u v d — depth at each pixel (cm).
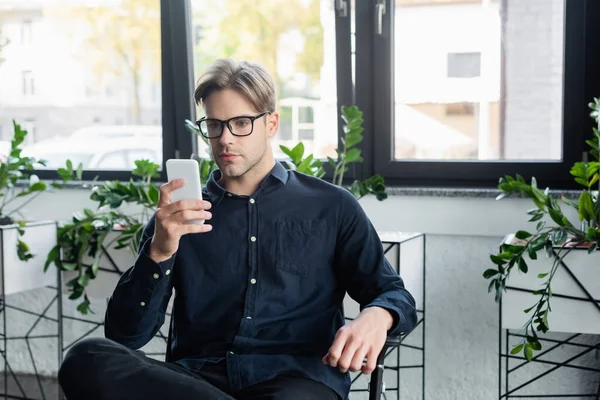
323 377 166
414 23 278
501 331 247
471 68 274
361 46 283
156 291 165
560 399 263
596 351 258
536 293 210
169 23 306
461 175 276
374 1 279
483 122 275
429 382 280
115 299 167
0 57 332
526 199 261
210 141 173
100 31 319
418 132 282
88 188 314
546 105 267
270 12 294
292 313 173
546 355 264
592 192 229
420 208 273
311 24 289
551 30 264
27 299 334
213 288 173
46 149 332
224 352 171
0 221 282
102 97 323
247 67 173
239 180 179
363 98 285
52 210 322
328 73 289
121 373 146
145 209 302
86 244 273
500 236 265
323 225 177
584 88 260
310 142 295
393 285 173
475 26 272
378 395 158
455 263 274
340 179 267
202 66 308
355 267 177
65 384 148
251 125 170
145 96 318
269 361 167
